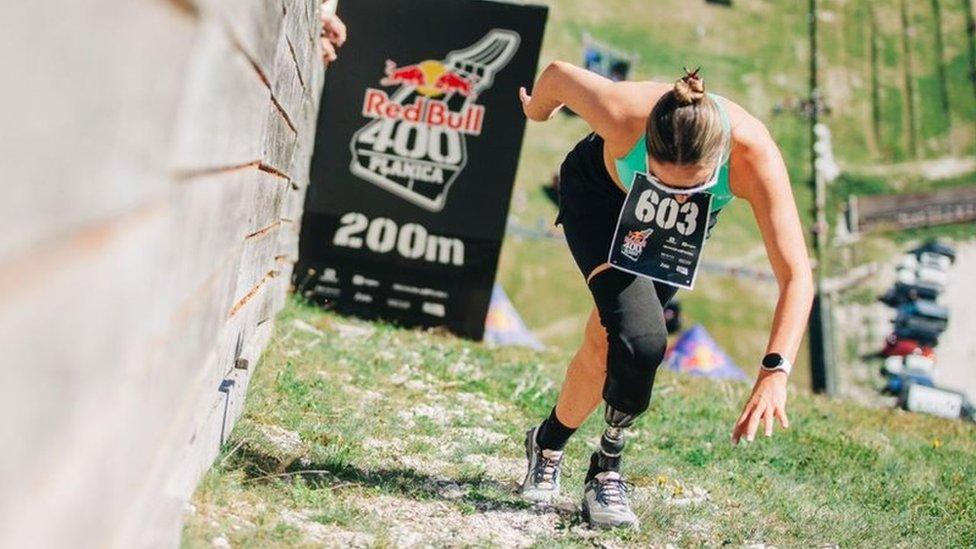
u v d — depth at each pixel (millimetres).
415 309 17656
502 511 7496
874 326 68062
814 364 66250
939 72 83625
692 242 6590
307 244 17625
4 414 1812
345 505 6828
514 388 12805
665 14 84750
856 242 73375
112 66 2232
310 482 7250
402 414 10094
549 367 15148
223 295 5484
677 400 14102
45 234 1935
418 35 17531
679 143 6113
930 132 80188
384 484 7504
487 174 17625
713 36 84000
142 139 2582
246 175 5734
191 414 4980
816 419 14648
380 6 17547
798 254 6328
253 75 5172
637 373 6672
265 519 6094
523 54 17531
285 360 11266
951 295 69812
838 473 10805
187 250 3652
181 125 3027
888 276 71250
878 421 15891
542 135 75375
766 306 69438
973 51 84688
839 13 86562
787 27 85375
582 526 7398
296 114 10211
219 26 3486
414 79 17594
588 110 6770
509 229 70938
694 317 68062
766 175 6363
